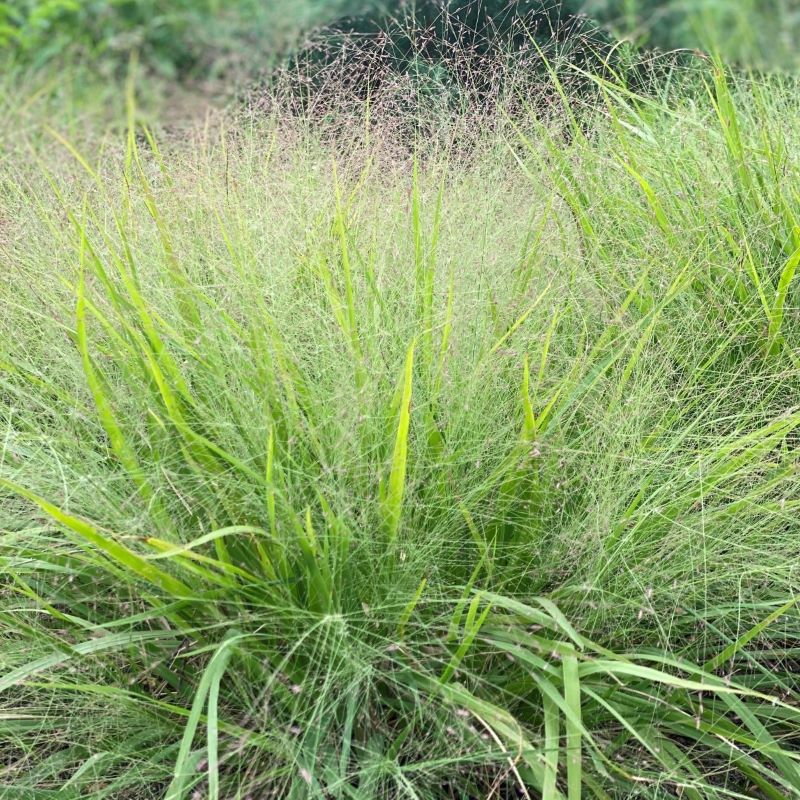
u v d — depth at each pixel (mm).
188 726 1617
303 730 1731
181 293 1884
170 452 1812
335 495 1752
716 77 2314
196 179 2078
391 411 1807
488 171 2207
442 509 1821
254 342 1825
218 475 1765
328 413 1819
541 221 2094
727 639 1808
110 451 1850
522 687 1766
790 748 1823
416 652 1749
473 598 1733
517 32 2537
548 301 1994
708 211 2158
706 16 4758
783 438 1812
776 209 2146
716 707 1805
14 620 1772
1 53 5660
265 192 2084
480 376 1872
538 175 2223
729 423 1967
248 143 2252
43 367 1971
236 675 1758
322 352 1887
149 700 1712
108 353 1830
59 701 1781
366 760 1712
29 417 1896
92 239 2049
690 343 2053
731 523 1845
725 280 2094
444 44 2385
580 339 1913
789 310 2086
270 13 5586
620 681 1764
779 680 1821
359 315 1927
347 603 1776
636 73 2637
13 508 1862
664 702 1755
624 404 1920
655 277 2086
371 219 2049
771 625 1875
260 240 2010
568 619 1803
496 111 2268
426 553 1792
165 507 1798
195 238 2016
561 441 1855
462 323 1929
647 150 2352
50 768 1776
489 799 1696
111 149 2457
